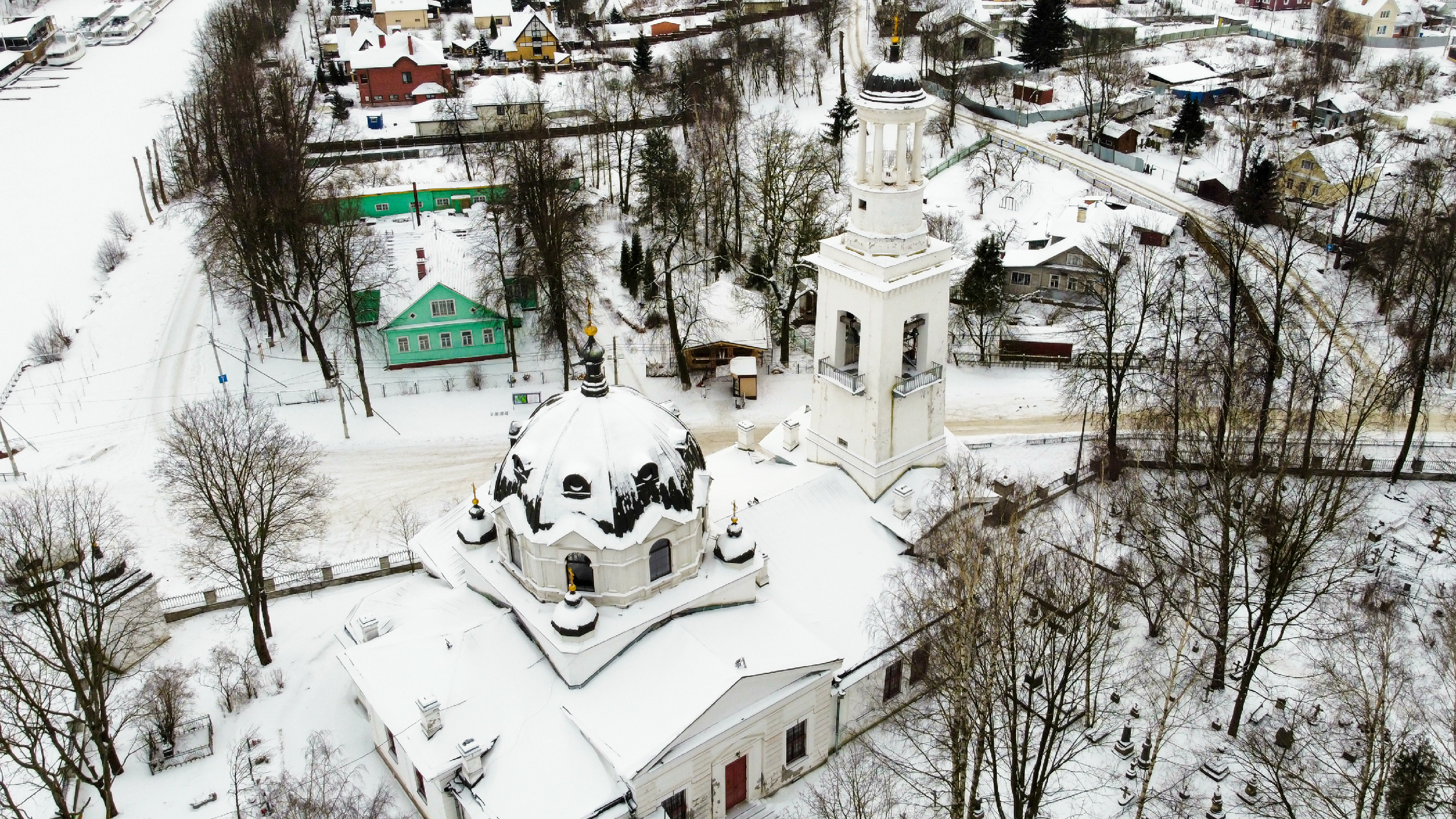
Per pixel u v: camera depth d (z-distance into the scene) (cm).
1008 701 4828
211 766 5353
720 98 13775
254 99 11850
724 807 5028
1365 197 12244
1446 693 5503
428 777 4534
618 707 4762
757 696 4900
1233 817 5056
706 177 11644
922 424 6181
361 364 8912
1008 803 5172
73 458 8325
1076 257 10444
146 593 6025
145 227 13662
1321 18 17988
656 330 10250
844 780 5228
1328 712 5553
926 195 12738
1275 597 5459
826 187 10988
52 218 14150
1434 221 9619
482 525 5469
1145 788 4675
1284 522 5700
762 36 16775
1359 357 9162
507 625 5203
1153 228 11200
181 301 11262
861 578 5712
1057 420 8662
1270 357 7012
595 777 4600
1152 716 5622
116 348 10319
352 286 9181
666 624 5081
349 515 7719
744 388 9050
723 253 10950
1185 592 5816
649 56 16188
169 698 5381
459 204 12988
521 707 4844
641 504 4878
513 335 9825
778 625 5181
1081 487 7500
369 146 14788
